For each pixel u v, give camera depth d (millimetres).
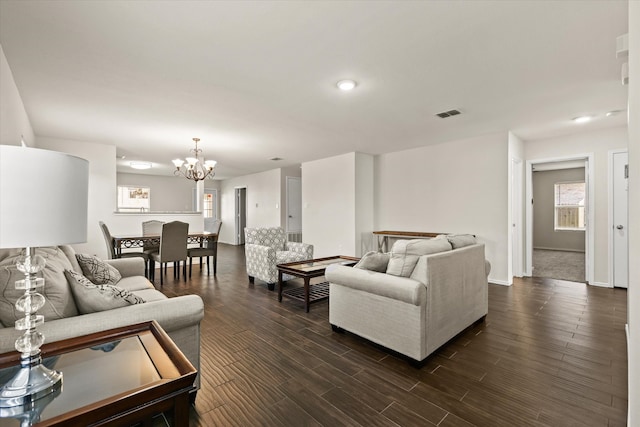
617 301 3637
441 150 5180
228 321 3029
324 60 2377
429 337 2184
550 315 3174
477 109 3482
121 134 4527
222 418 1611
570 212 8469
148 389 915
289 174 8406
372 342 2486
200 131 4391
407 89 2926
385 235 5602
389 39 2096
